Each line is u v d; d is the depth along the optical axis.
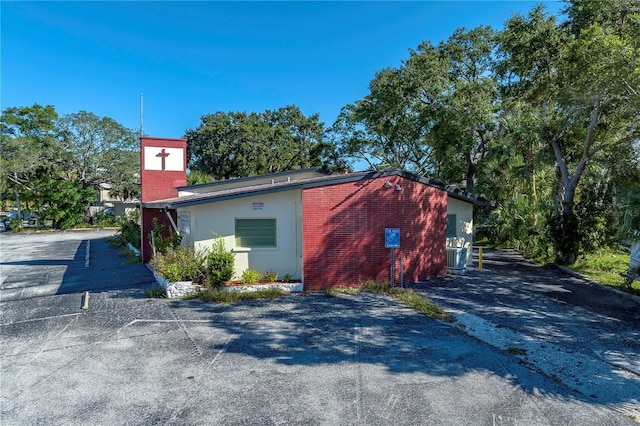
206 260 11.69
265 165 43.91
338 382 5.75
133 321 8.80
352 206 12.29
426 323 8.64
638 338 7.76
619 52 11.99
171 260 12.27
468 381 5.79
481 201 16.20
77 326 8.47
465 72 26.14
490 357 6.71
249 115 46.41
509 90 22.66
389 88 24.52
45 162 41.88
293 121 46.84
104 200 54.53
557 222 16.92
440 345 7.27
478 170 26.69
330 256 12.08
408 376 5.95
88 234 36.47
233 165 45.81
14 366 6.40
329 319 8.95
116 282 13.21
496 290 12.08
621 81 11.83
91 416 4.87
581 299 10.98
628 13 13.94
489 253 21.97
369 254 12.48
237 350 7.05
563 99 15.29
